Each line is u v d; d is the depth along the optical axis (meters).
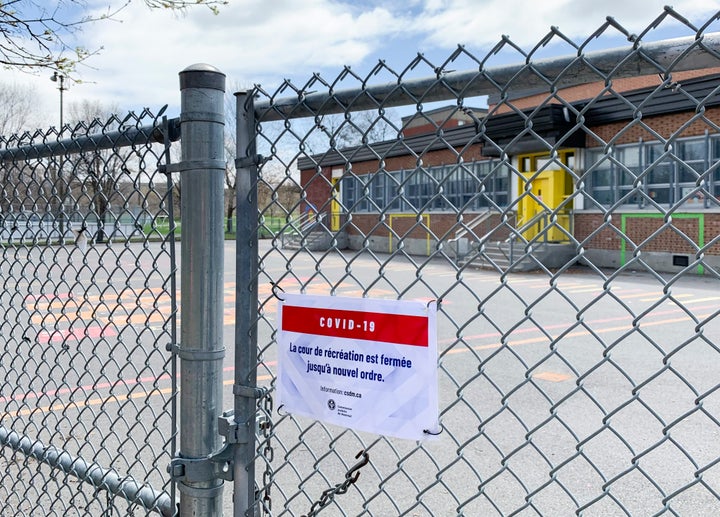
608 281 1.37
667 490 3.68
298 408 1.76
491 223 18.94
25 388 5.93
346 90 1.67
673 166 16.06
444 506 3.55
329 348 1.69
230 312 10.07
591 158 17.69
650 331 8.87
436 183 1.56
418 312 1.55
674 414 5.05
